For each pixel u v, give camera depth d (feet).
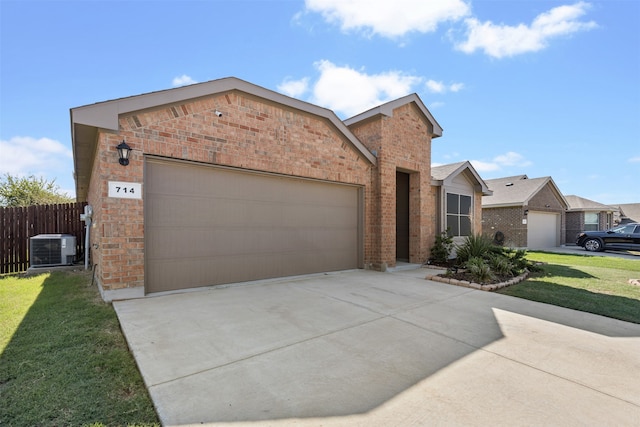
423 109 31.89
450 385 8.44
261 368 9.16
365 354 10.35
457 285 21.86
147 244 17.22
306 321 13.56
